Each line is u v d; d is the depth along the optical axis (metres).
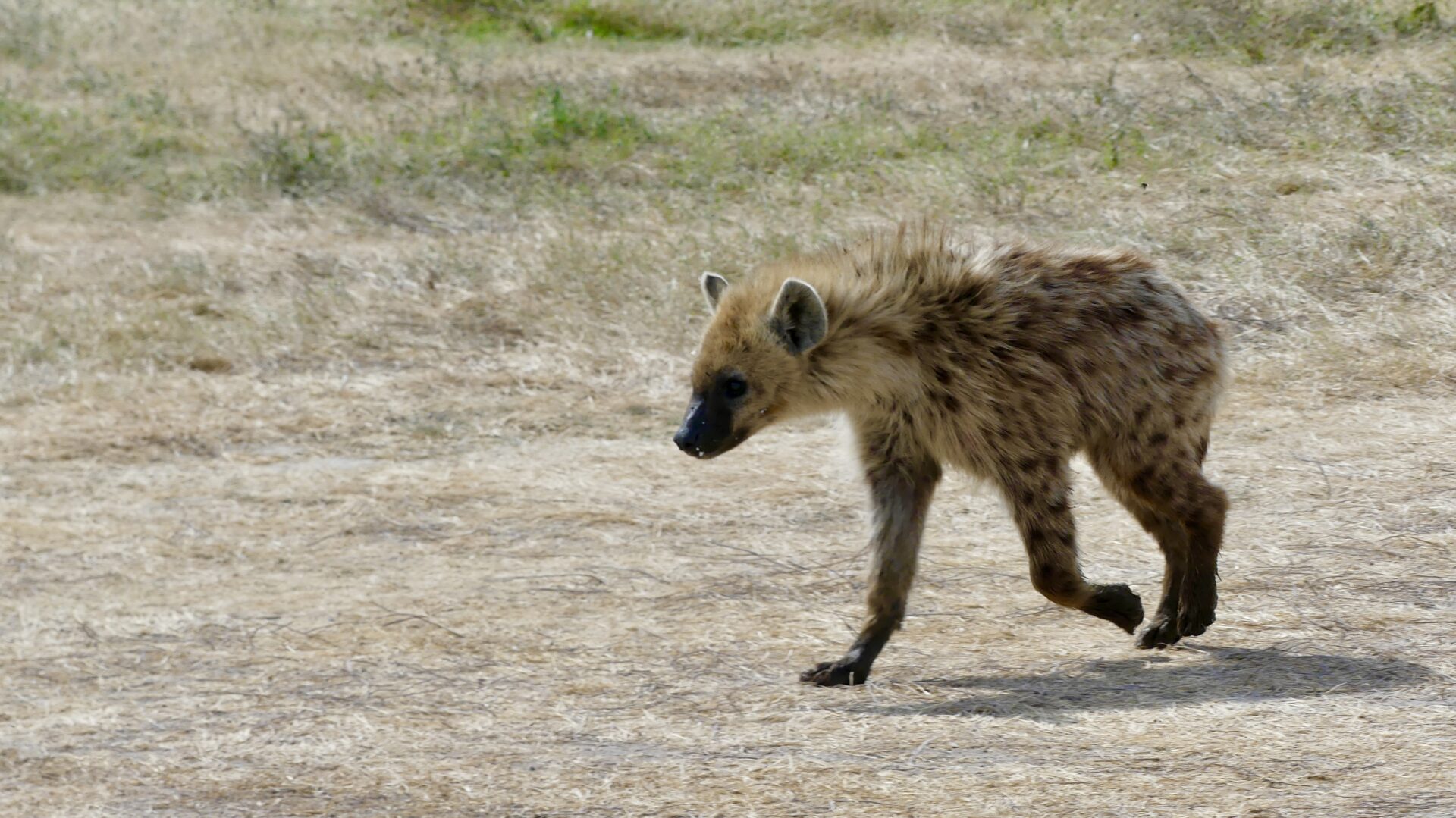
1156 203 16.70
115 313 16.41
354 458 13.25
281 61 24.84
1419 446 11.36
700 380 8.55
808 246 16.47
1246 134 18.08
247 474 12.95
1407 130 17.45
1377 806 6.05
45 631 9.94
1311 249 14.89
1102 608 8.22
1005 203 17.19
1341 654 8.03
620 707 7.92
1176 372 8.43
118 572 11.04
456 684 8.49
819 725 7.40
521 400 14.16
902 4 24.75
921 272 8.41
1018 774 6.56
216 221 19.67
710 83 22.62
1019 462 8.26
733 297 8.63
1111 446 8.50
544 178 19.88
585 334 15.35
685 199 18.62
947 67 22.06
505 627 9.44
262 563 11.09
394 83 23.70
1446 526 9.91
